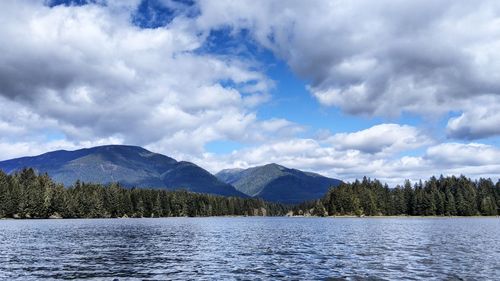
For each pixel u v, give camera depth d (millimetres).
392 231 93750
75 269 36438
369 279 30938
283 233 89125
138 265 38969
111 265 38906
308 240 68312
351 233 86938
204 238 73750
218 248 55188
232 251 51281
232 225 138750
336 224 141125
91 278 32125
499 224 133125
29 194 198125
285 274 33562
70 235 79500
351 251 50344
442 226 119125
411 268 36125
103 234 83062
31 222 156250
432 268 36031
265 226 129750
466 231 92438
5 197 190125
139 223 149875
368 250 51375
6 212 190000
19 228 106750
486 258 42781
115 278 32156
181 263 40312
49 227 112938
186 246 58125
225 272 34812
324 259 42656
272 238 73688
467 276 31969
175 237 76188
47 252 49656
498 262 39750
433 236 76062
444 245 57625
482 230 96500
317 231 96375
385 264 38656
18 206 193750
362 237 74375
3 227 112188
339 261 41031
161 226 124688
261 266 38000
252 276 32812
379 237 74125
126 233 87062
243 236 79562
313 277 32062
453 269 35438
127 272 34938
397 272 34000
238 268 36906
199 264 39594
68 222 157750
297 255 46375
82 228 108062
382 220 187000
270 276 32688
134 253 49031
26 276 32906
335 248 54312
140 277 32625
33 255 46469
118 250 52375
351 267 36906
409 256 44719
